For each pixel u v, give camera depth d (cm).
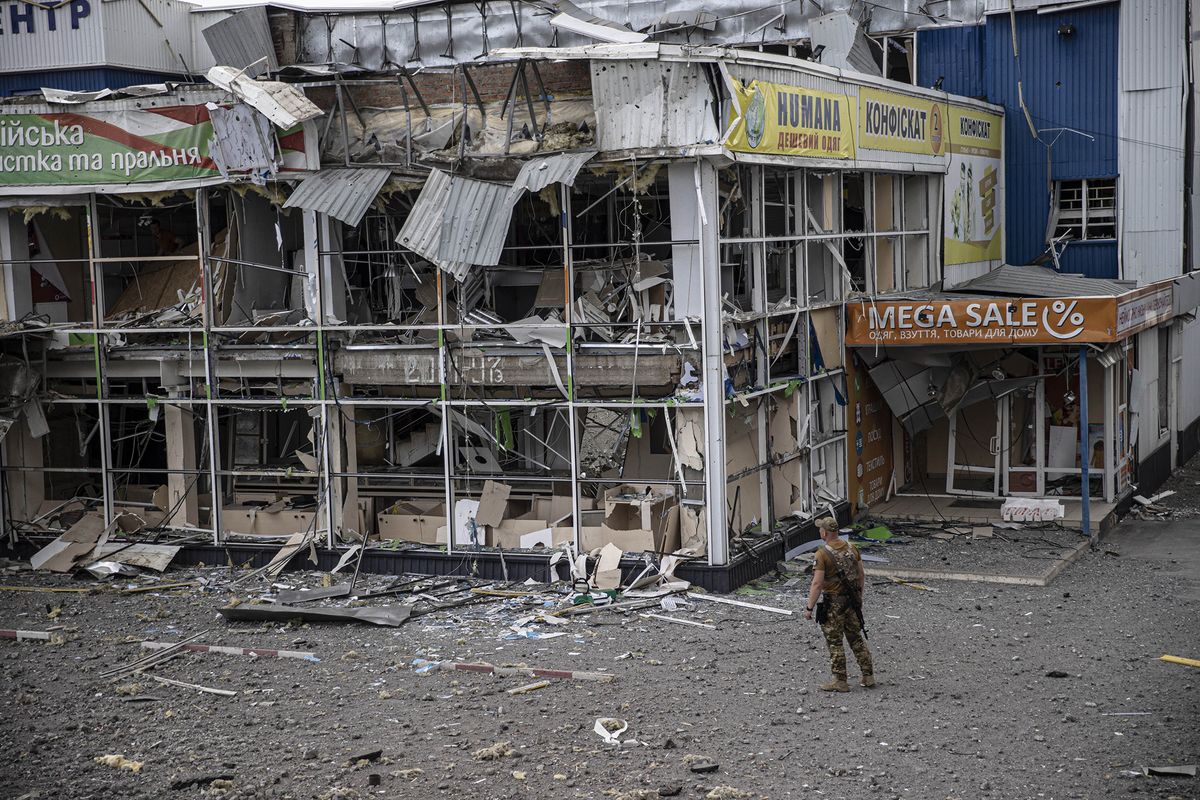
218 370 1881
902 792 1027
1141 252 2545
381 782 1058
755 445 1880
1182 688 1284
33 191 1888
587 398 1744
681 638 1491
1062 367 2162
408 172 1764
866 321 2047
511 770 1082
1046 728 1173
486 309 1892
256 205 1952
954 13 2622
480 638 1513
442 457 2044
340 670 1394
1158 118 2489
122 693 1319
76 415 2033
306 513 1908
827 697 1270
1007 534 2006
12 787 1062
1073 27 2538
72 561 1905
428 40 2914
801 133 1798
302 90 1789
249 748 1145
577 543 1752
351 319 1912
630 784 1048
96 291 1911
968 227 2464
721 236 1712
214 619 1622
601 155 1658
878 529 2036
